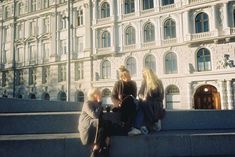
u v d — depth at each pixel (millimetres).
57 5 40906
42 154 6004
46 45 42094
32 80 43188
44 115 7324
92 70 36750
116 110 6984
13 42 45250
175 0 31859
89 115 5840
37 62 42344
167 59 32062
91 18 37344
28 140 6004
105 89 35312
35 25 43531
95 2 37000
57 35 40594
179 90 30750
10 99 10867
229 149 6344
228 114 8258
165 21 32438
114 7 35625
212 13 29359
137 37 33938
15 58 45125
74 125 7344
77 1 38969
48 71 41406
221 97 28172
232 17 28844
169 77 31375
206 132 7215
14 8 45875
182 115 8031
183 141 6312
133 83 7180
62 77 40000
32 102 11328
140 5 34188
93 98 6125
